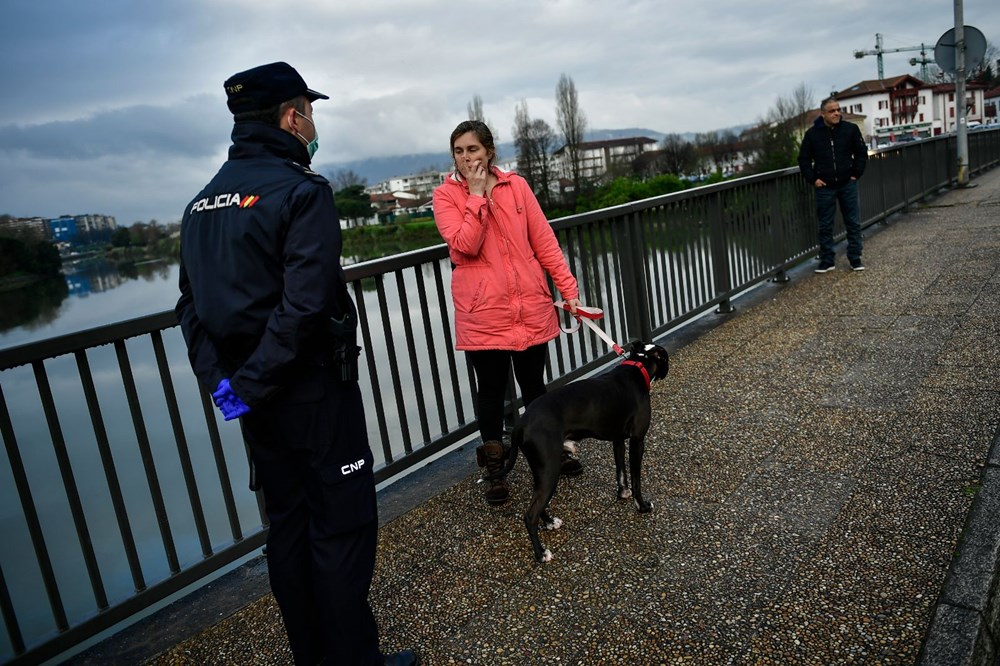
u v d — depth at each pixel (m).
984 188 13.84
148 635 2.76
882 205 10.89
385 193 132.88
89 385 2.61
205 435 9.80
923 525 2.79
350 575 2.09
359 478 2.09
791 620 2.34
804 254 8.37
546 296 3.46
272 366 1.84
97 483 8.45
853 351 5.06
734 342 5.75
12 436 2.42
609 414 3.02
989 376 4.20
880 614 2.31
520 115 76.75
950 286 6.43
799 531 2.88
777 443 3.73
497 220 3.31
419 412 3.91
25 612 5.66
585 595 2.62
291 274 1.85
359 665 2.12
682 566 2.73
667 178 69.19
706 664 2.18
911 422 3.74
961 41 14.52
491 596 2.69
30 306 18.80
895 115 105.25
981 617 2.24
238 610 2.85
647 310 5.76
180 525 7.60
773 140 65.69
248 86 2.04
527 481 3.70
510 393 4.40
